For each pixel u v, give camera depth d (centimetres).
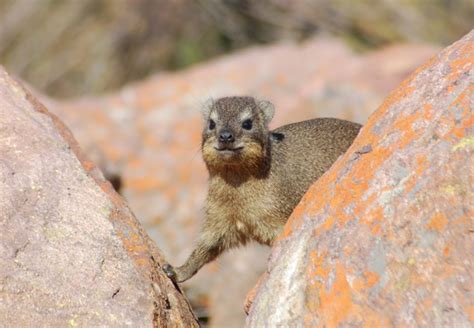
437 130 978
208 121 1491
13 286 966
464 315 850
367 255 926
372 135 1051
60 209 1077
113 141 2672
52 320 955
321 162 1515
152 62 3544
